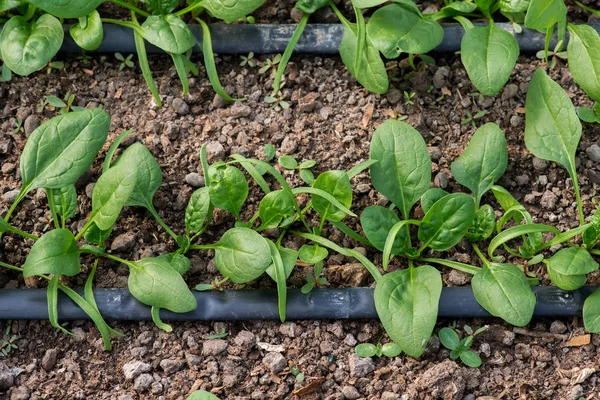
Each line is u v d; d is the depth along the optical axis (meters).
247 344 0.87
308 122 0.93
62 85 0.93
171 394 0.86
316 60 0.94
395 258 0.89
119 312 0.87
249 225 0.88
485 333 0.88
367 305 0.88
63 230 0.85
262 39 0.94
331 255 0.90
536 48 0.94
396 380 0.86
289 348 0.87
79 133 0.87
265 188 0.88
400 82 0.94
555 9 0.88
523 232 0.86
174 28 0.91
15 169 0.91
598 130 0.93
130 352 0.87
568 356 0.87
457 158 0.91
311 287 0.88
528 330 0.88
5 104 0.93
